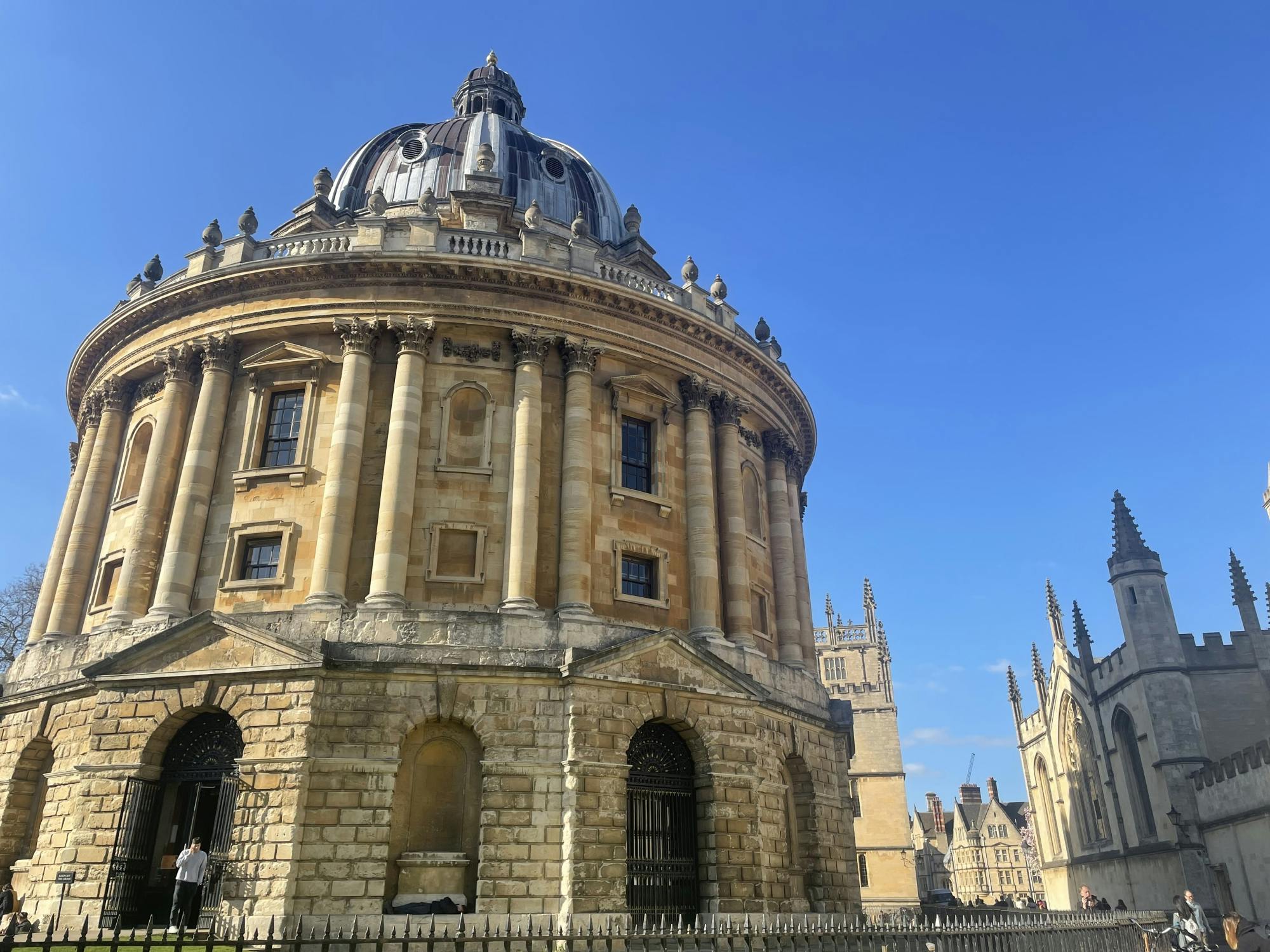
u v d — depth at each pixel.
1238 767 43.69
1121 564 55.12
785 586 39.19
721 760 29.73
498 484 31.67
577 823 26.33
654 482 35.03
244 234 35.59
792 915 29.11
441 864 25.84
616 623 30.56
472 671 27.41
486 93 56.72
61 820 28.12
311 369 32.94
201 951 20.53
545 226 44.69
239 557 30.80
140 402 36.09
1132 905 57.22
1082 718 65.50
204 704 26.75
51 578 35.62
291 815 24.78
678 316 36.12
